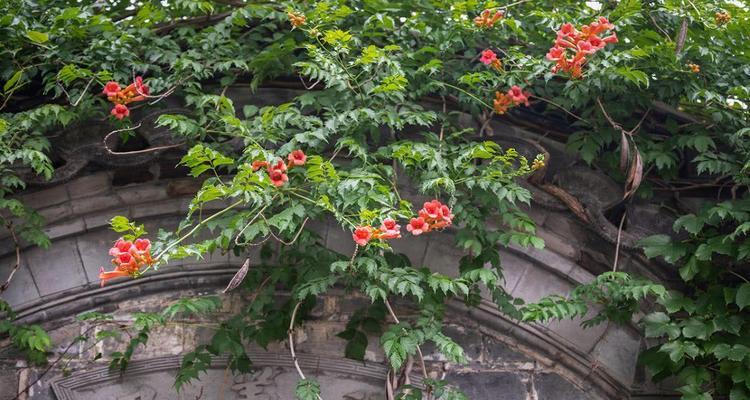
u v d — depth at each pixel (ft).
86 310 15.78
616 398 16.61
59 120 15.43
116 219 13.23
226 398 15.74
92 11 16.61
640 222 16.89
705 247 15.80
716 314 15.92
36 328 15.26
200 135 15.43
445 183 14.57
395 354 14.66
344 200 14.11
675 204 16.99
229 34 16.15
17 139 15.21
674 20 17.10
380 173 15.61
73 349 15.58
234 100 16.33
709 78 16.55
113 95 14.70
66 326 15.69
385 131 16.35
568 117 16.98
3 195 15.46
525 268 16.79
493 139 16.37
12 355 15.35
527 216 15.97
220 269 16.11
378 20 16.03
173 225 16.26
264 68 16.06
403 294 14.39
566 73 15.62
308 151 15.38
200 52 16.19
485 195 15.67
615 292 15.61
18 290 15.60
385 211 13.93
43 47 15.62
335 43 15.16
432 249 16.56
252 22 16.70
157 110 15.84
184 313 15.98
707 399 15.37
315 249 15.80
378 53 14.85
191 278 16.08
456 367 16.35
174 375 15.75
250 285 16.01
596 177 16.74
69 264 15.87
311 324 16.19
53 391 15.34
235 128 15.21
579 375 16.65
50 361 15.47
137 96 14.87
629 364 16.66
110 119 15.64
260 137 14.84
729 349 15.49
